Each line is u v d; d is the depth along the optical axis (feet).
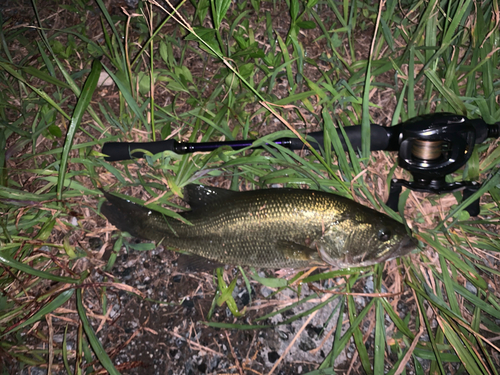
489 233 1.26
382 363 1.17
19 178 1.43
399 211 1.22
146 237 1.26
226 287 1.31
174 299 1.36
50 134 1.41
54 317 1.34
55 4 1.59
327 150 1.23
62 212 1.30
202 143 1.25
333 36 1.47
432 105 1.43
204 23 1.54
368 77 1.15
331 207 1.16
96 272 1.37
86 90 1.15
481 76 1.42
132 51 1.55
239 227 1.18
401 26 1.44
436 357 1.13
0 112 1.44
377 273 1.27
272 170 1.37
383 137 1.20
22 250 1.29
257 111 1.43
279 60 1.45
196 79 1.52
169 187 1.29
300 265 1.19
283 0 1.57
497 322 1.31
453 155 1.11
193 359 1.31
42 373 1.29
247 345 1.32
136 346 1.33
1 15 1.45
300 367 1.29
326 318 1.33
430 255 1.33
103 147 1.27
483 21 1.32
